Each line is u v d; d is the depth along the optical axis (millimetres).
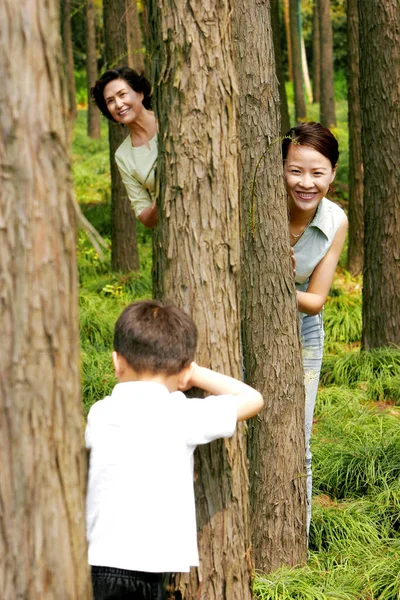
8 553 1616
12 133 1557
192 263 2447
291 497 3633
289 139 3326
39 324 1609
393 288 7121
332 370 7035
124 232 10648
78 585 1716
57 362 1646
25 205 1576
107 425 2350
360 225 10617
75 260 1690
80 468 1732
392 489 4602
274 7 10617
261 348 3447
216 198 2430
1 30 1535
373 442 5156
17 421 1600
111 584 2211
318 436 5438
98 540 2271
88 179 16297
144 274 10391
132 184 3816
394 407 6262
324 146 3270
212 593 2602
